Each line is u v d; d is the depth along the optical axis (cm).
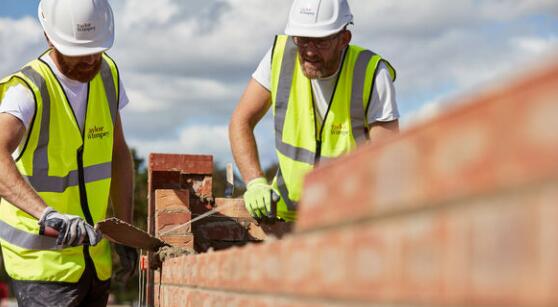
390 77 433
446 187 98
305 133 437
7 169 365
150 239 407
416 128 107
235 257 220
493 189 88
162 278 420
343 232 133
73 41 389
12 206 402
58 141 398
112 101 426
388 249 113
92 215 415
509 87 86
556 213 78
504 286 84
